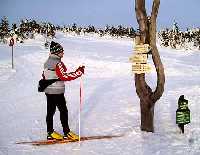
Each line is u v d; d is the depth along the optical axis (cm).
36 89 1677
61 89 745
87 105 1223
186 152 634
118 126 873
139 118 967
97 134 799
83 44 5078
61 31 7931
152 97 783
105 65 2959
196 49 6250
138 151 654
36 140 759
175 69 2928
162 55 4531
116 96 1426
